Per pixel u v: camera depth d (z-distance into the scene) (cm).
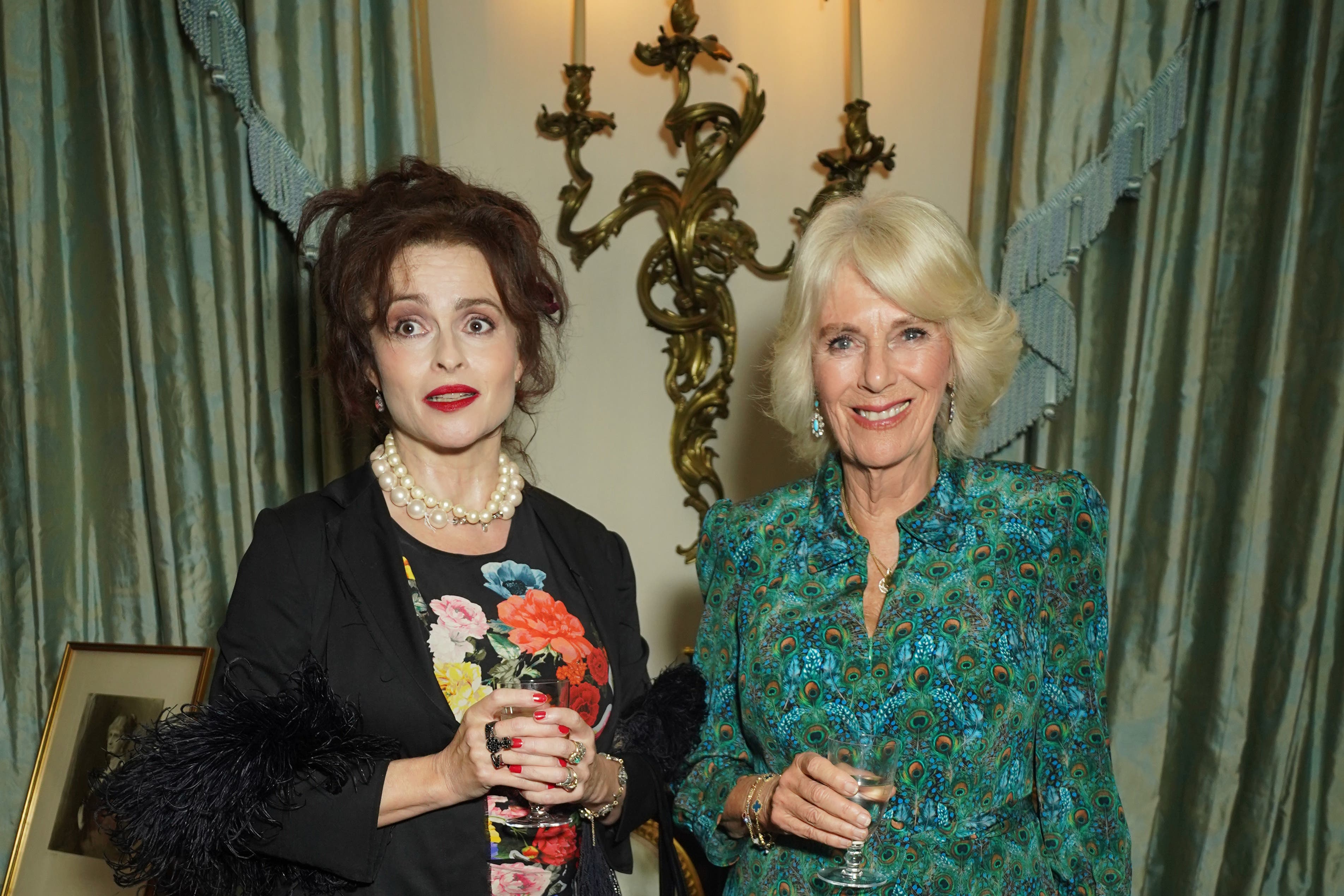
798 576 142
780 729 137
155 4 201
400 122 197
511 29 221
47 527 198
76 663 191
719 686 149
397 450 132
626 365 223
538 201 221
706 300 217
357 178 192
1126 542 209
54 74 198
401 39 197
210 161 201
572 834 127
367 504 129
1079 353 212
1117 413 208
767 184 225
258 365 203
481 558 132
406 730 119
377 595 122
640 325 223
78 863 179
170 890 110
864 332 136
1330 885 202
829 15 226
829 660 135
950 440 148
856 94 206
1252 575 205
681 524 226
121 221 196
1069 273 200
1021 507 138
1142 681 206
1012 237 199
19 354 197
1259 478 205
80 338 200
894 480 142
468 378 123
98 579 201
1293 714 203
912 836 129
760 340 222
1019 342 144
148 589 203
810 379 147
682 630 225
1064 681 135
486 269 125
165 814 104
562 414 221
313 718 110
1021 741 132
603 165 222
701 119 214
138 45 199
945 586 135
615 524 224
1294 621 203
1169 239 210
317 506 127
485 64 220
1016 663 132
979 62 226
